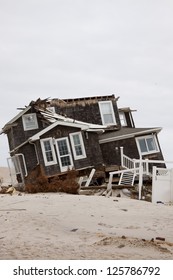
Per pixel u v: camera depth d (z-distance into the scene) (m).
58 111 36.34
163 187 21.61
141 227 12.23
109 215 14.27
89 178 27.95
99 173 30.59
